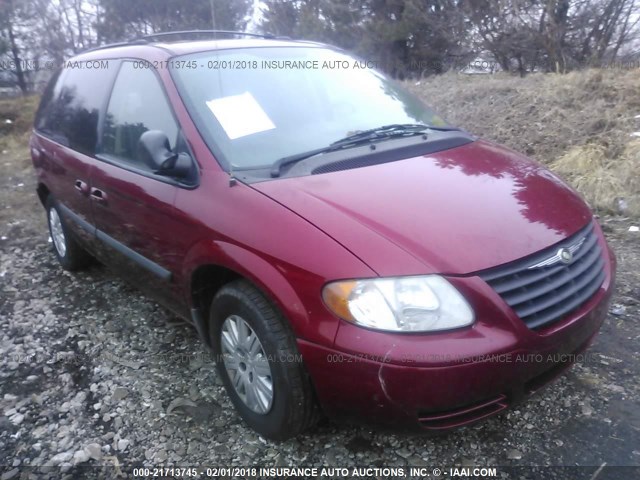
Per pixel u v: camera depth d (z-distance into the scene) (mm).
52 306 4277
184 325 3875
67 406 3137
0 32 17422
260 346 2605
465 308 2232
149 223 3158
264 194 2631
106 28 19031
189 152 2971
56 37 18766
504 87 8219
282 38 4082
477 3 11352
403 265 2240
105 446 2830
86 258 4727
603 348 3316
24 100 15242
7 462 2766
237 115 3109
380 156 3010
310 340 2322
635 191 5309
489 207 2580
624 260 4305
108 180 3496
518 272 2357
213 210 2725
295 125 3205
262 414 2684
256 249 2492
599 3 10633
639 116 6430
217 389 3197
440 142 3281
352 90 3635
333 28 14484
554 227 2580
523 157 3348
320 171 2816
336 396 2346
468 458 2627
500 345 2230
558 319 2443
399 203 2537
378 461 2639
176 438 2850
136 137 3406
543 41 10836
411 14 13070
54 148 4348
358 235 2338
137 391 3219
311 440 2773
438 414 2291
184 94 3139
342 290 2250
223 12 17188
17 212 6812
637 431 2707
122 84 3680
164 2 18172
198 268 2826
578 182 5551
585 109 6887
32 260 5246
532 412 2865
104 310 4160
